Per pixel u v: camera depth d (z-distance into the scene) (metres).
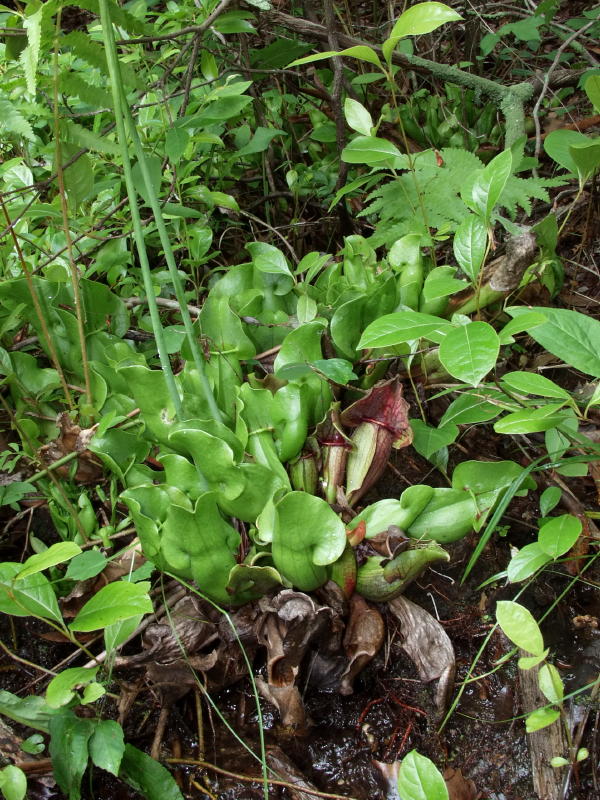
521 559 1.01
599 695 1.05
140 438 1.12
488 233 1.08
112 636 0.98
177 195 1.34
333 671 1.07
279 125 1.70
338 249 1.66
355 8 2.11
